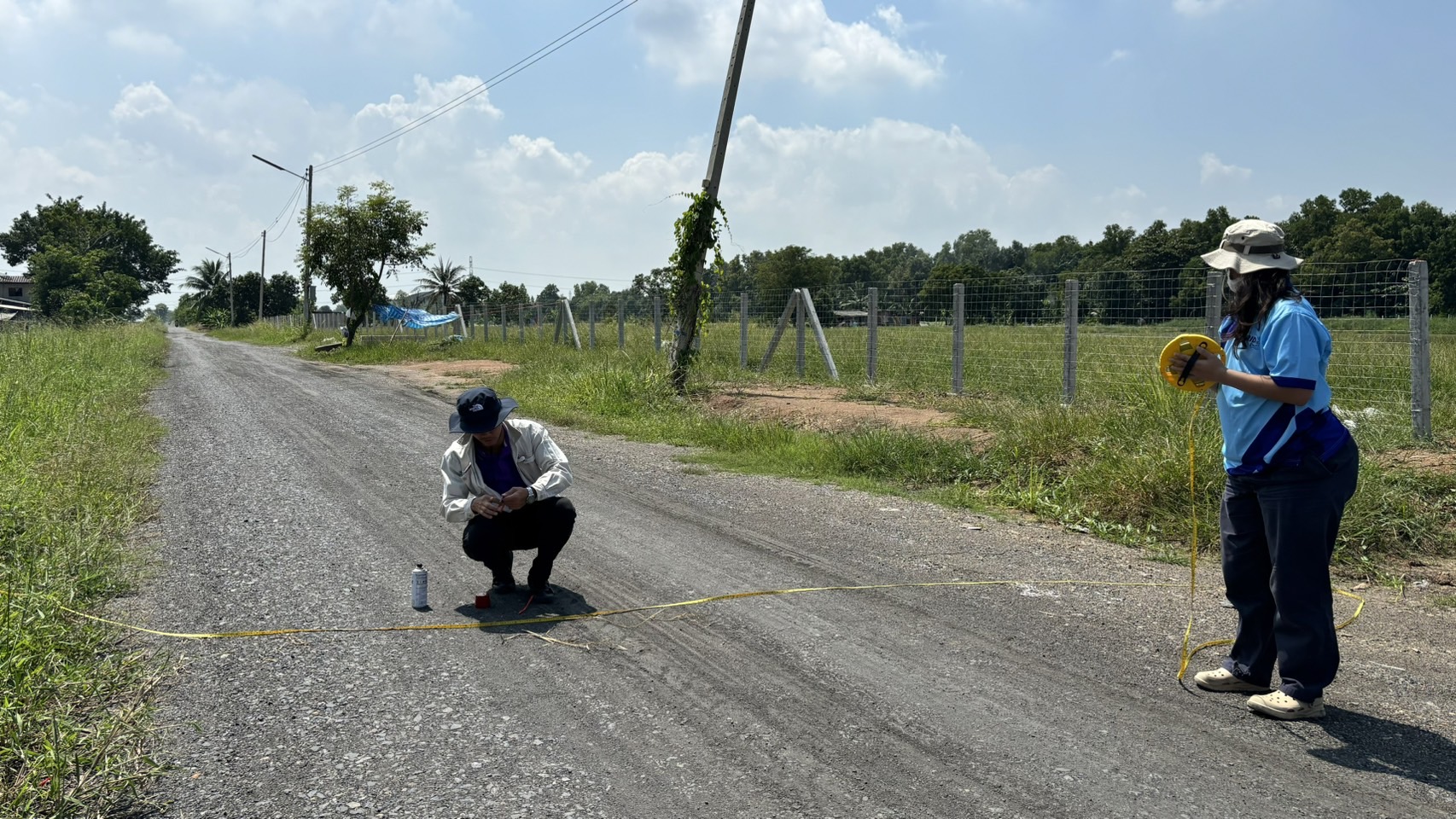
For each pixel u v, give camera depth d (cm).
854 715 363
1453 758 328
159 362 2598
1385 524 598
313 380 2036
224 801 299
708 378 1521
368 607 493
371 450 1024
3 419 986
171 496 768
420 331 4266
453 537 645
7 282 8831
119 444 953
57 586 468
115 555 559
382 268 3516
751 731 349
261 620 472
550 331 3356
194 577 545
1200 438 722
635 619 476
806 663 417
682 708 370
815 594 518
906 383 1346
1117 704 373
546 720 359
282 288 10419
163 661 410
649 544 629
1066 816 289
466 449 498
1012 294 1263
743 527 679
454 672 406
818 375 1552
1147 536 654
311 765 323
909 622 472
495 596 511
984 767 321
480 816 290
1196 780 312
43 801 293
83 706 362
